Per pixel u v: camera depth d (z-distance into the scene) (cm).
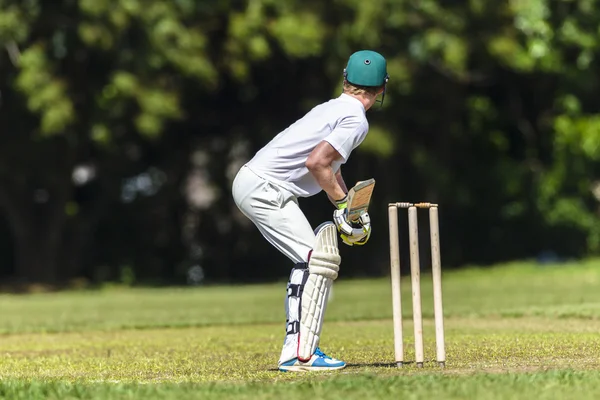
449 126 9506
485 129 9838
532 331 3269
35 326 4216
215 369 2386
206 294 6994
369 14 8362
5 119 8725
